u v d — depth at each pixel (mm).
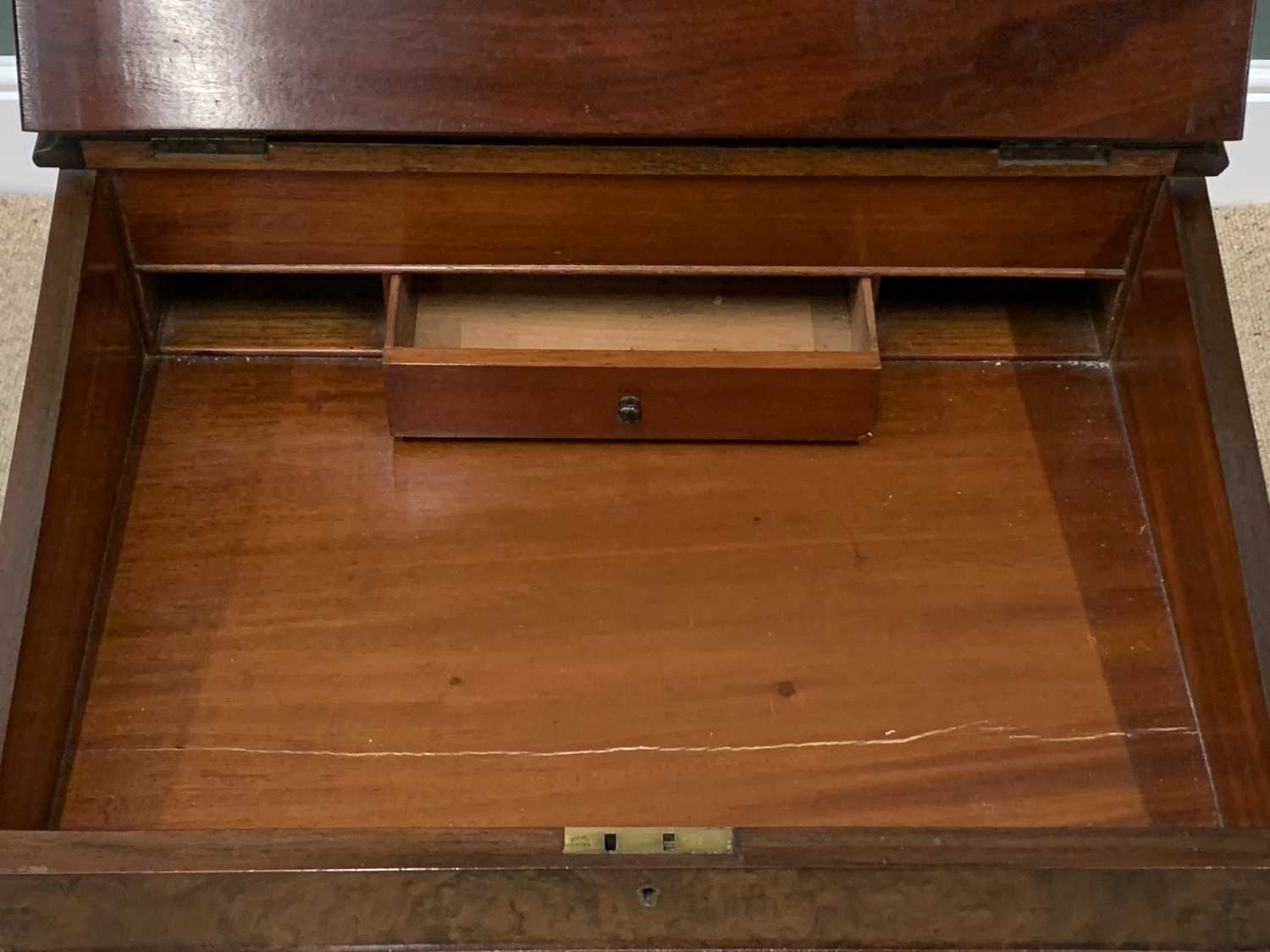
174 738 1048
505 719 1064
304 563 1140
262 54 1081
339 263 1190
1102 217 1178
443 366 1146
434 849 849
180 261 1189
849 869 847
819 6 1094
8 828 925
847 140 1118
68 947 861
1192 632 1087
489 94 1089
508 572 1140
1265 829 873
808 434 1210
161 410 1220
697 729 1063
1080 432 1237
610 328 1243
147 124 1077
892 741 1062
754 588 1137
